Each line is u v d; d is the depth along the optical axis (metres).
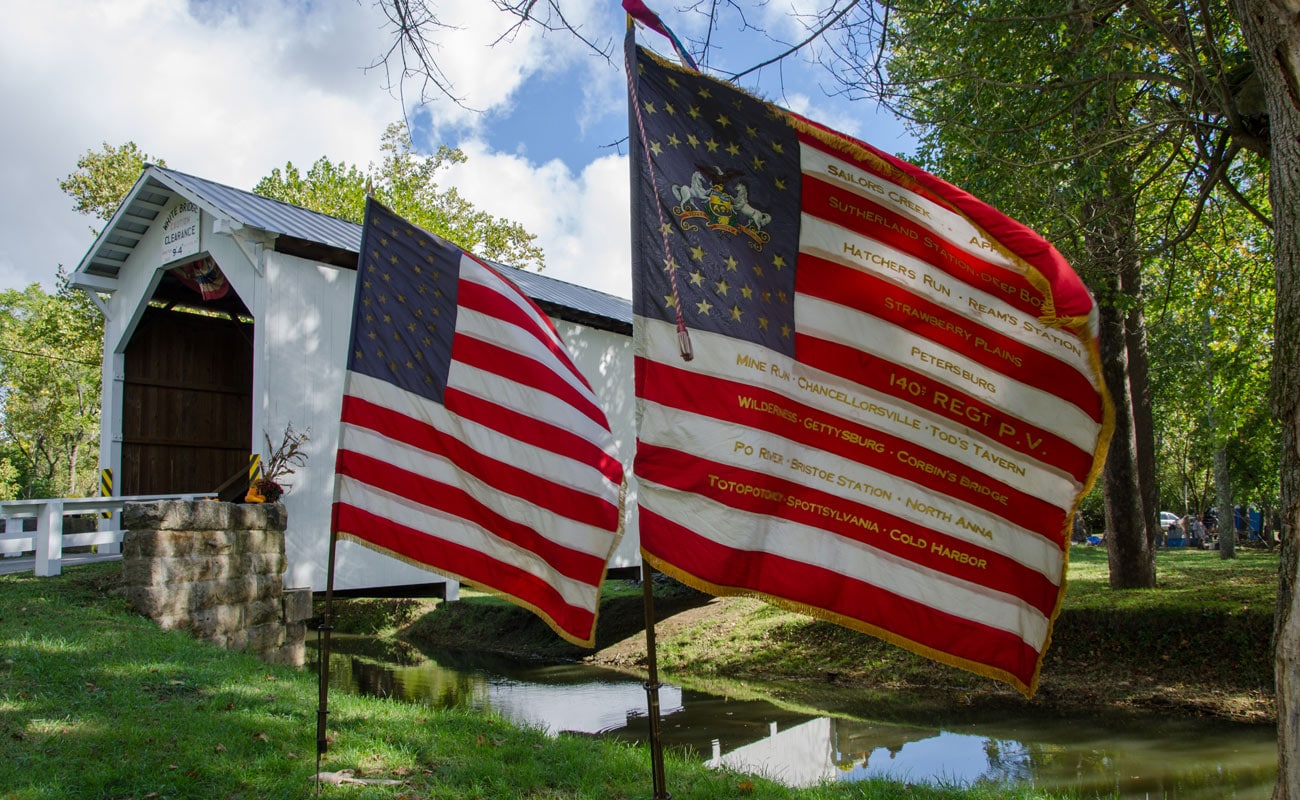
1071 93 10.30
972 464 3.73
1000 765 8.52
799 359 3.62
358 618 21.92
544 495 5.28
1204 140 9.70
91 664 6.60
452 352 5.36
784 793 5.82
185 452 15.32
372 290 5.34
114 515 13.95
